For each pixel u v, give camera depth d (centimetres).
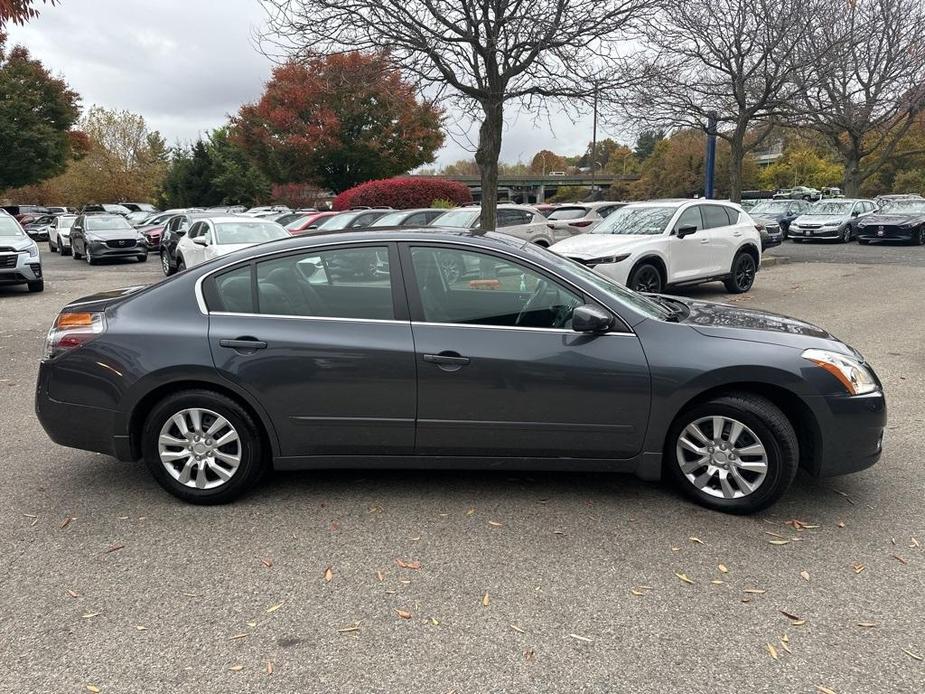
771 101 1933
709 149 1908
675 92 1945
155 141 6475
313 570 331
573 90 1145
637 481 432
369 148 3925
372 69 1128
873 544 353
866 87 2438
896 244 2369
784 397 385
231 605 303
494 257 391
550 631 284
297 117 3834
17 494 418
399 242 396
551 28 1048
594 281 409
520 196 9612
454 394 380
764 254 1938
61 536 365
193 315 395
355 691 250
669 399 377
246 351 384
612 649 272
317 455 397
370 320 387
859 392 377
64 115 4234
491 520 381
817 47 1864
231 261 402
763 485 375
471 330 383
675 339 381
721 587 315
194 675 259
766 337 386
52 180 5984
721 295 1220
